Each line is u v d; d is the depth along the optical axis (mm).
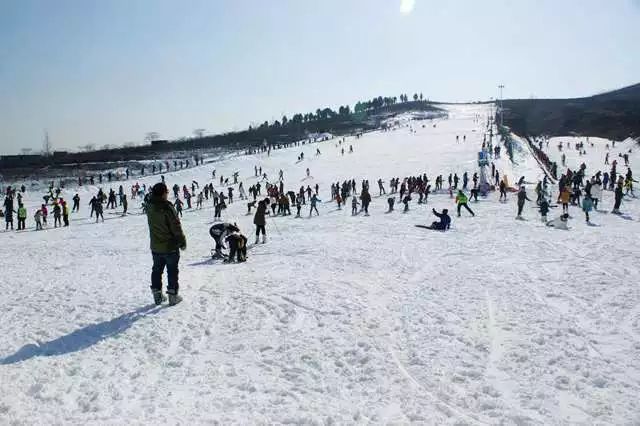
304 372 4922
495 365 5102
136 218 31469
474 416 4066
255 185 45469
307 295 7797
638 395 4387
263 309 7020
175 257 7332
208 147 114000
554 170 38750
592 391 4492
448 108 169000
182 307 7199
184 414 4035
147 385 4641
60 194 49531
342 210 30484
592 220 21234
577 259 11742
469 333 6074
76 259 13797
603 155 62375
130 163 85500
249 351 5496
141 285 8875
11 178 70312
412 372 4934
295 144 85562
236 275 9719
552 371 4918
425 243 15320
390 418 4000
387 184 42750
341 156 64000
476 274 9906
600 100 149000
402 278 9539
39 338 5965
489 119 95500
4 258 14859
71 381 4715
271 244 15656
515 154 55812
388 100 195125
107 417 3980
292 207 33531
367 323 6418
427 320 6602
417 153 60000
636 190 30531
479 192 32906
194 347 5625
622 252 12570
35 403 4242
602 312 7004
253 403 4254
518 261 11602
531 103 162375
